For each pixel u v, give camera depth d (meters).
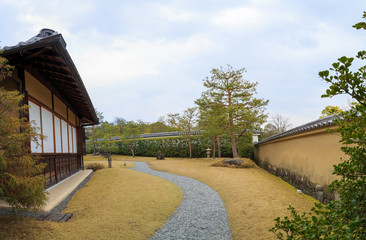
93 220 4.27
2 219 3.63
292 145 9.11
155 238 4.02
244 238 3.88
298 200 5.89
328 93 1.58
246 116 15.16
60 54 4.54
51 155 7.21
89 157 25.17
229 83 16.25
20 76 5.23
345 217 1.60
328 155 6.05
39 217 4.16
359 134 1.53
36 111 6.13
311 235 1.50
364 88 1.47
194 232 4.29
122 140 24.95
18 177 3.37
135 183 8.31
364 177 1.64
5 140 3.25
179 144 23.55
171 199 6.39
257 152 18.11
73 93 7.91
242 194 6.55
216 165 13.88
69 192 6.59
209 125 17.55
